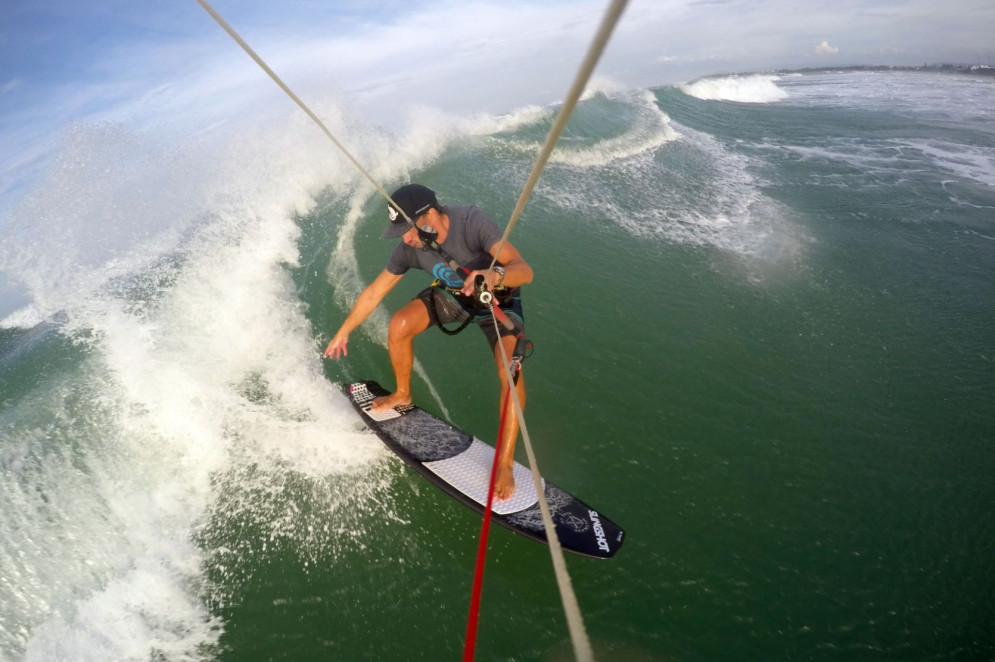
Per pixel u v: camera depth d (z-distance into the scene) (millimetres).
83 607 2855
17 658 2697
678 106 11328
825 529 3160
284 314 4656
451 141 7754
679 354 4406
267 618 2809
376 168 6945
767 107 12195
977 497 3361
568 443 3648
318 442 3576
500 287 3105
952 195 7566
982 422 3891
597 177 7270
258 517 3227
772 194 7410
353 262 5367
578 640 1079
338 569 2988
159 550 3082
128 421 3613
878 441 3723
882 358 4473
